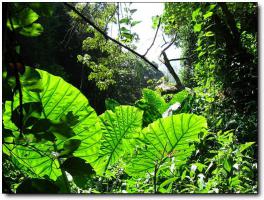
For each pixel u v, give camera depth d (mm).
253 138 4625
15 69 1191
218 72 6340
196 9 4094
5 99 1208
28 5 1261
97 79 9414
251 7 6582
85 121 2662
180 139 3479
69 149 1231
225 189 2609
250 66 6188
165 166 2709
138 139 3498
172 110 5484
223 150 2861
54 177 2457
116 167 3666
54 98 2557
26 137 1176
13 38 1201
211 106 5727
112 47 6410
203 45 6398
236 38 6523
